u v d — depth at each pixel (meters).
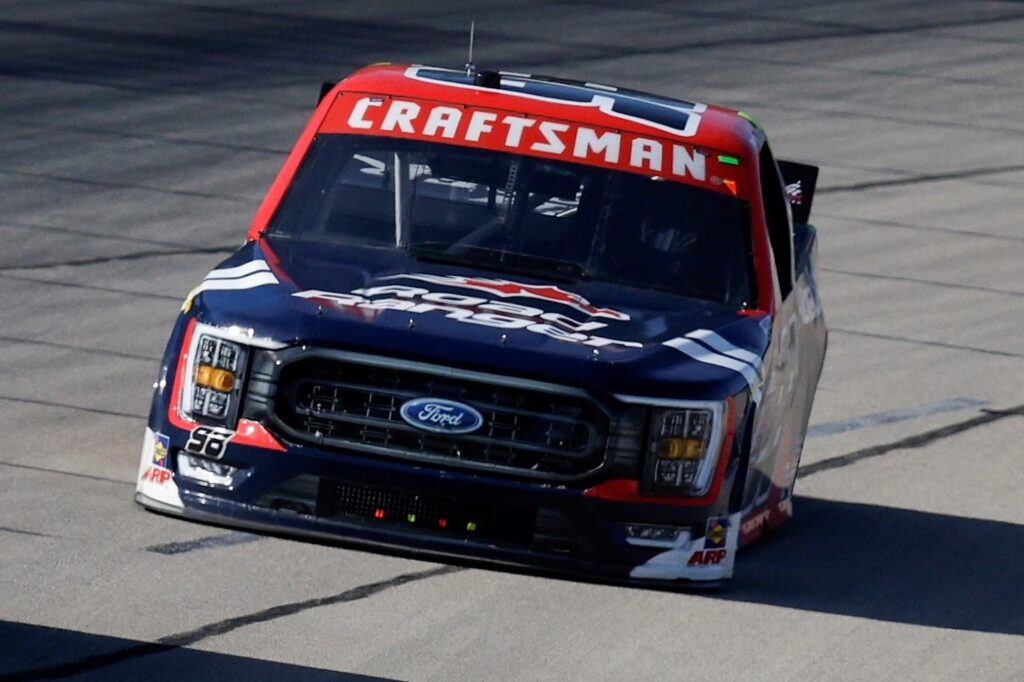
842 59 77.69
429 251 23.98
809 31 82.50
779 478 26.69
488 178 24.95
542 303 22.80
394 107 25.86
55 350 35.34
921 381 40.50
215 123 60.19
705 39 79.06
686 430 21.31
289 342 20.95
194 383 21.39
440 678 18.67
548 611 21.45
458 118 25.67
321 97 27.22
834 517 28.94
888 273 51.00
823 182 60.09
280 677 18.16
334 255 23.73
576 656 19.89
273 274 22.55
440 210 24.64
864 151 64.31
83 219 47.91
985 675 20.84
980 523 29.27
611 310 23.09
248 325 21.19
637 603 22.11
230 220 49.56
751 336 23.41
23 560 21.50
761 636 21.34
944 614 23.47
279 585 21.34
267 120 61.09
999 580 25.73
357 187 24.94
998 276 51.78
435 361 20.86
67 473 26.39
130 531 23.14
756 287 24.67
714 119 26.80
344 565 22.44
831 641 21.52
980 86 75.38
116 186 51.78
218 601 20.52
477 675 18.89
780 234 26.78
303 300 21.62
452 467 20.81
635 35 78.62
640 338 22.22
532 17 80.88
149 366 34.91
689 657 20.27
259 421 21.03
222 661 18.48
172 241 46.78
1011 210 59.12
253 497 21.03
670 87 69.94
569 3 84.19
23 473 26.17
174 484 21.41
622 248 24.52
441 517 20.84
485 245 24.27
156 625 19.48
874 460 33.34
